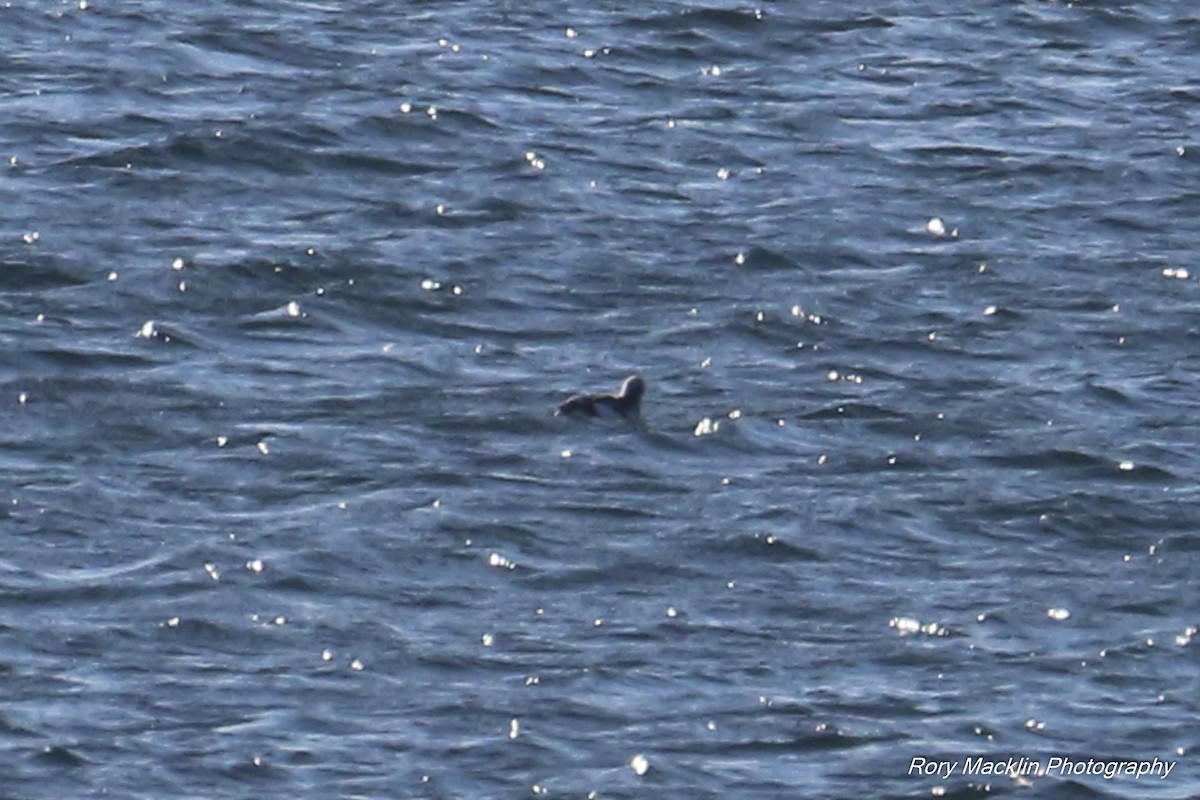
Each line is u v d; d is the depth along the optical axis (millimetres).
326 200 182750
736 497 142750
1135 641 130125
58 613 127938
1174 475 147250
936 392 157125
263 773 115938
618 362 160000
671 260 174625
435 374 156875
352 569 133375
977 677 126312
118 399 151250
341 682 123375
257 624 127875
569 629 129000
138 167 184500
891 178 190875
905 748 120062
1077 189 190250
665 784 116625
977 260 176625
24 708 119750
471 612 130125
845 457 148375
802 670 126312
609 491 142750
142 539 135250
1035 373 160500
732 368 159625
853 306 168875
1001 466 147875
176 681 122812
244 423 148875
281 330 162125
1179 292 173250
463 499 140750
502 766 117375
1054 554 138750
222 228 176500
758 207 184375
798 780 117562
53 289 165125
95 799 113562
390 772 116500
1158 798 117125
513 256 174125
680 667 126000
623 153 193000
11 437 146125
